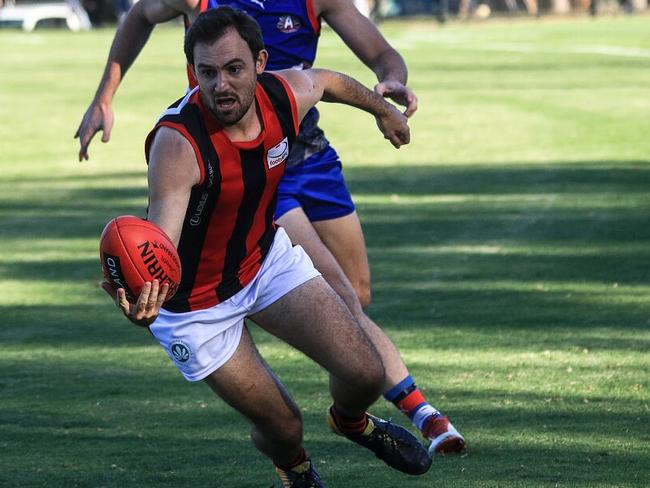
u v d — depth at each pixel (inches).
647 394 837.2
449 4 6082.7
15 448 766.5
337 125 2448.3
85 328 1076.5
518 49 4247.0
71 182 1905.8
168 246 555.2
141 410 842.8
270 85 610.5
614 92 2815.0
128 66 828.0
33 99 3112.7
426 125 2381.9
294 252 638.5
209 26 563.2
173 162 571.5
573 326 1018.1
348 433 676.7
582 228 1413.6
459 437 723.4
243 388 625.0
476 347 965.8
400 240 1387.8
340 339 622.2
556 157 1948.8
